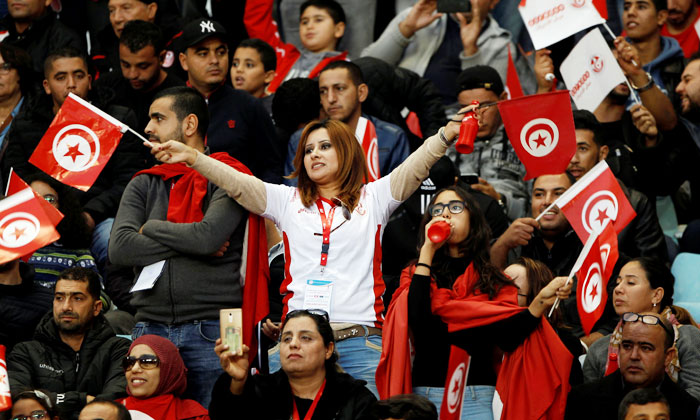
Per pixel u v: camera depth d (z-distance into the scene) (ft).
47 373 63.05
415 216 69.92
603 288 55.26
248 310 55.83
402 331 52.47
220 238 55.11
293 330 51.19
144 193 57.47
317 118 79.46
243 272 56.70
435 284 55.16
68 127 55.11
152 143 53.98
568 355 53.42
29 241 51.67
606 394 57.31
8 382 57.72
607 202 57.67
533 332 53.93
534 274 58.08
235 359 49.37
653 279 63.72
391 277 67.92
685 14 94.22
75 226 72.33
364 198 55.06
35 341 64.08
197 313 56.44
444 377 54.85
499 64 94.68
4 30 95.20
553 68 90.84
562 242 70.28
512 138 56.29
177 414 56.95
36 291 68.69
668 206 85.56
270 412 51.19
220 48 78.95
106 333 64.80
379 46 95.66
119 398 59.67
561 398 53.31
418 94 86.69
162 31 84.84
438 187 70.49
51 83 80.89
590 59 75.51
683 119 83.87
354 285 53.47
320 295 53.21
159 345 56.70
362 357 52.90
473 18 94.22
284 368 51.24
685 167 82.79
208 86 78.38
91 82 84.38
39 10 95.09
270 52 89.97
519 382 53.98
